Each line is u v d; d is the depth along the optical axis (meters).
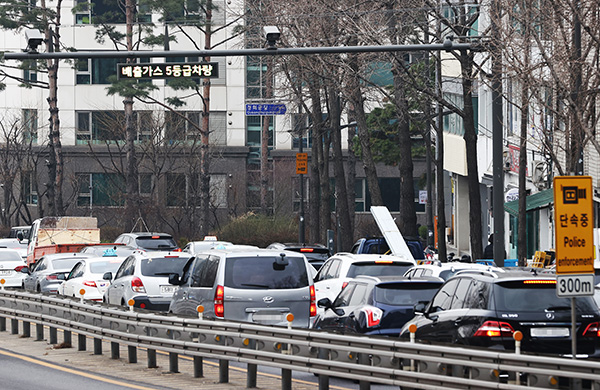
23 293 68.81
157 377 50.09
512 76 81.19
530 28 76.75
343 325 54.38
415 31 111.12
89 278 83.50
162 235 123.94
